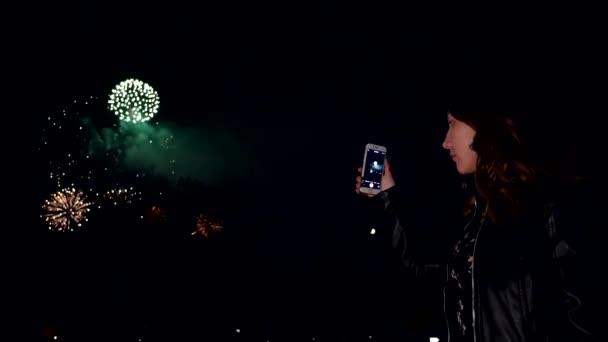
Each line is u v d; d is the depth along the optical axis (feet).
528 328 4.07
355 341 19.98
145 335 19.39
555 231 4.07
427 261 6.12
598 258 3.82
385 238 6.58
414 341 18.15
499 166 4.46
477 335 4.35
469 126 4.69
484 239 4.50
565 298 3.85
